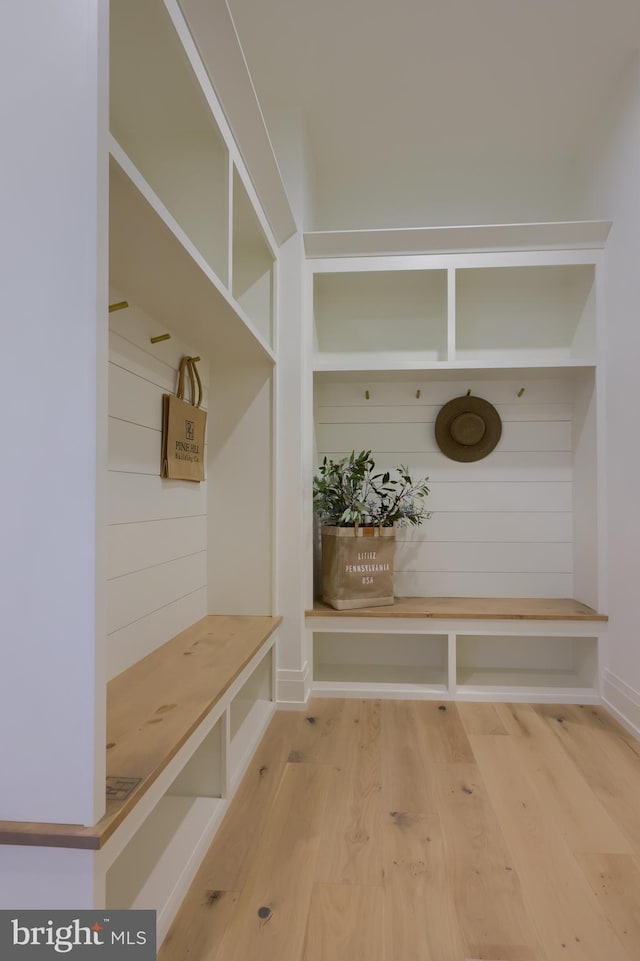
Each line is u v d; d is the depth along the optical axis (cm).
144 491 196
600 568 267
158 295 175
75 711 93
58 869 93
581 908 133
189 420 231
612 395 259
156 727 135
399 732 233
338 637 318
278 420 264
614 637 255
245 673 193
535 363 271
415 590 311
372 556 279
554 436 308
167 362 213
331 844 157
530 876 144
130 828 106
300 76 245
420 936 124
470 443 308
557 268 279
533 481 309
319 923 128
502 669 307
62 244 94
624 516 245
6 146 95
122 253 142
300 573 262
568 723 244
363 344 317
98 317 94
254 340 226
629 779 195
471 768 202
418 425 315
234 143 189
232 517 262
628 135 241
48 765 94
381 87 252
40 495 94
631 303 239
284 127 265
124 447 181
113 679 171
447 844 157
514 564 309
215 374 264
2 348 95
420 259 277
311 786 189
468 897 136
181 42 142
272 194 229
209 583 263
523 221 313
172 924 127
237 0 204
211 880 142
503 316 313
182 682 168
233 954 119
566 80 248
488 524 310
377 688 276
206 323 204
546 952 120
